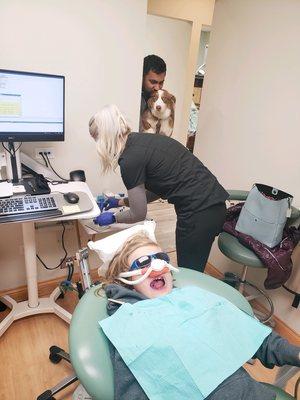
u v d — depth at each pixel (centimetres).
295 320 179
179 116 409
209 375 75
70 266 179
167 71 395
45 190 150
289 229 162
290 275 171
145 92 362
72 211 138
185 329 81
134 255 100
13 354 160
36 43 154
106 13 164
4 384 144
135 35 176
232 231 176
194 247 156
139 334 80
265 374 161
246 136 203
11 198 138
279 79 177
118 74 179
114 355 80
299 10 162
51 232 194
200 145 245
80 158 185
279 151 182
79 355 81
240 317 90
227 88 214
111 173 197
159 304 90
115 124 134
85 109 177
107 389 76
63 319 178
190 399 72
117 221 150
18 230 184
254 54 191
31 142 167
